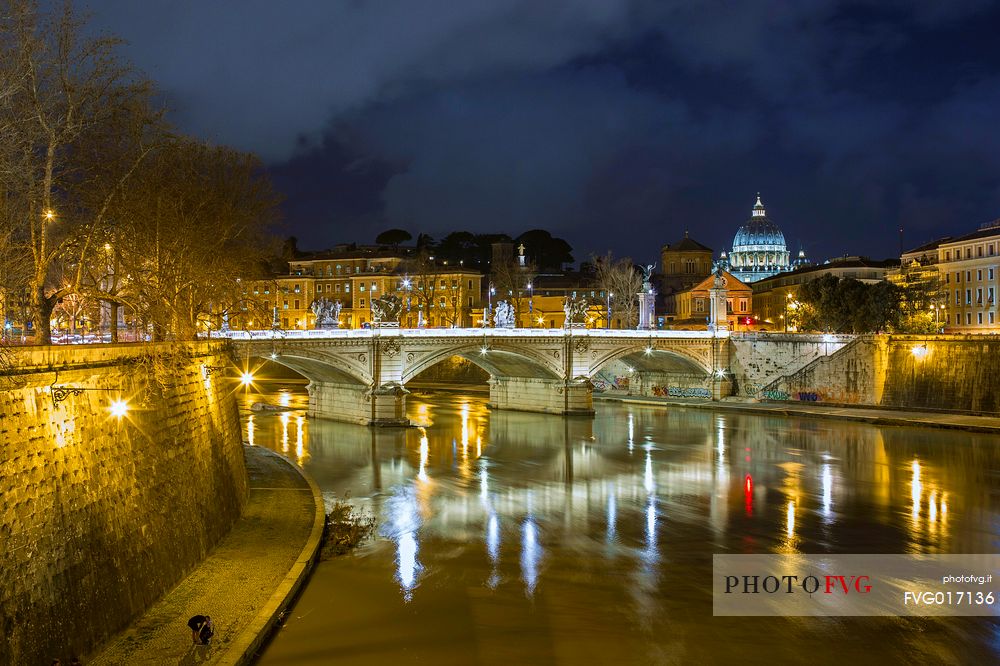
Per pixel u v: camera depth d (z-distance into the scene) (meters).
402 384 113.94
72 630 29.22
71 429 31.36
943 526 60.94
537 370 132.12
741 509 66.38
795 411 124.31
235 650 33.25
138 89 45.38
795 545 55.88
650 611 43.44
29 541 27.44
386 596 44.16
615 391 167.62
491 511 65.25
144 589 35.84
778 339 140.50
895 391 125.38
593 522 61.88
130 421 37.06
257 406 133.75
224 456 52.94
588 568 50.47
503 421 121.62
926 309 161.38
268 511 56.12
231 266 76.31
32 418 28.75
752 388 143.88
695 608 43.91
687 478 79.25
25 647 26.20
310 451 93.19
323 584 44.44
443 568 49.78
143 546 36.28
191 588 39.72
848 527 60.66
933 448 94.69
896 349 126.00
